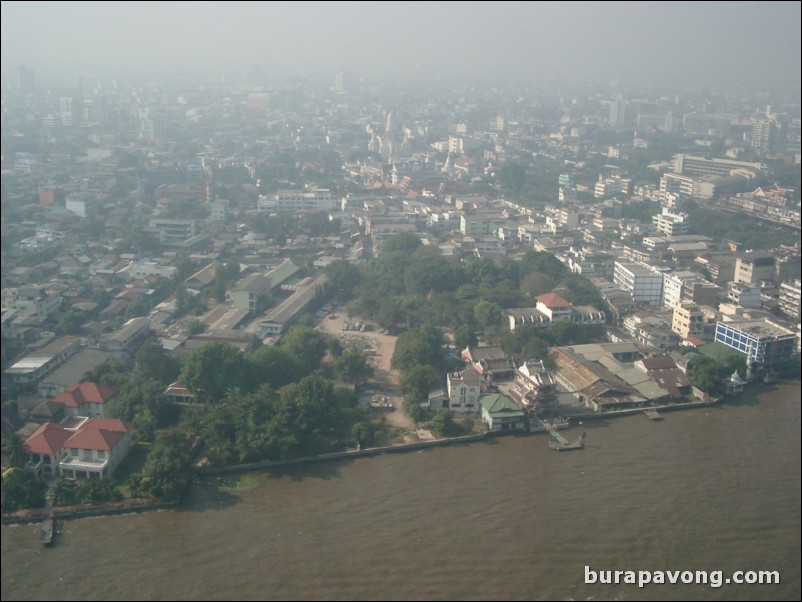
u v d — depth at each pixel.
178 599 99.38
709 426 149.38
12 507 116.00
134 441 135.12
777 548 110.44
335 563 106.50
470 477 129.00
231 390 142.12
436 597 100.44
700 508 119.94
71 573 103.81
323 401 139.50
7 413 136.88
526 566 106.38
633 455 136.88
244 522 115.44
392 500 121.75
